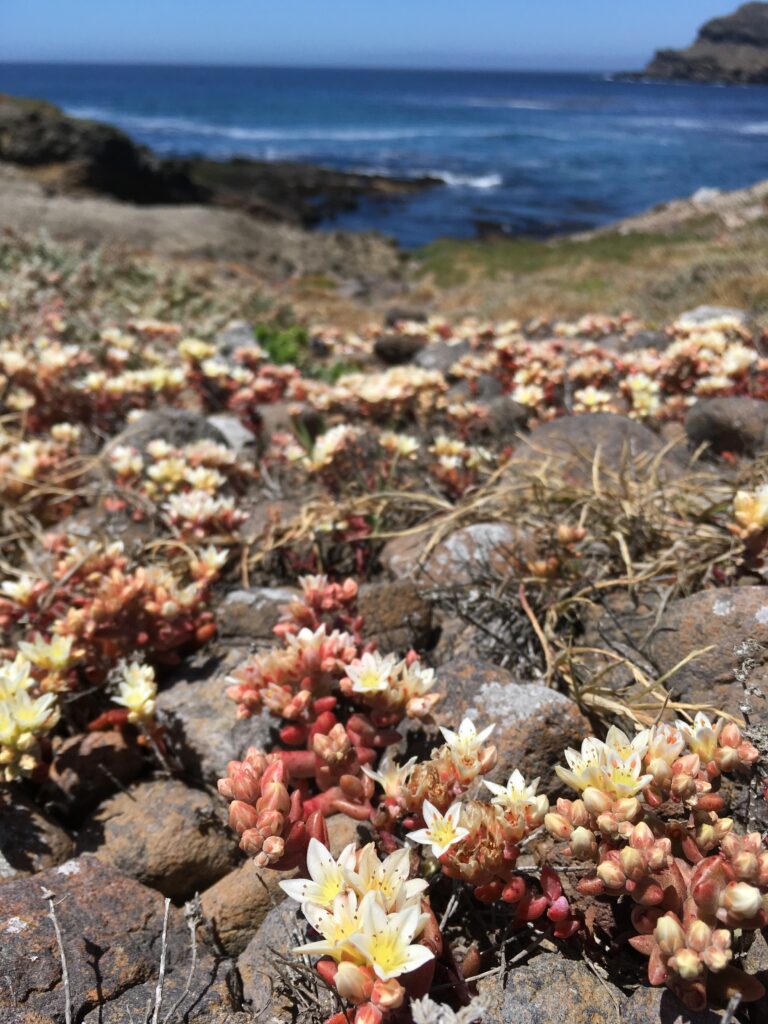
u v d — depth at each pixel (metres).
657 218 3.90
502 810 0.18
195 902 0.20
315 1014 0.18
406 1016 0.16
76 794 0.26
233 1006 0.19
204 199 5.09
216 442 0.49
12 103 5.29
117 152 4.42
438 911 0.21
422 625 0.31
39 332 0.75
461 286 3.09
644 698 0.26
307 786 0.23
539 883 0.20
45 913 0.20
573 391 0.57
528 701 0.24
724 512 0.34
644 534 0.34
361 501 0.38
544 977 0.18
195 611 0.31
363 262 3.78
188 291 1.33
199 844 0.24
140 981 0.20
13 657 0.30
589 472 0.40
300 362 0.93
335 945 0.16
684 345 0.53
